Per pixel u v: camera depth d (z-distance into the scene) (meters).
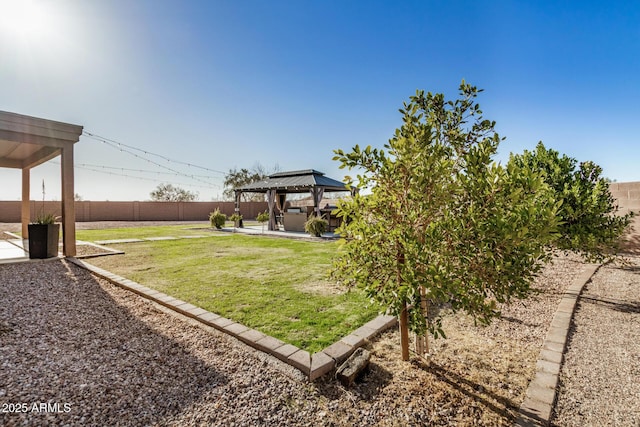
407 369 2.37
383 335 3.00
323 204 17.86
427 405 1.95
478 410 1.90
